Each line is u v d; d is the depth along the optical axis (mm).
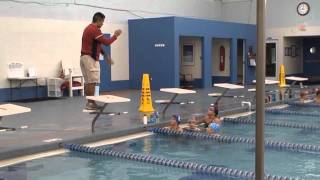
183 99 12688
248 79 20422
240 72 20969
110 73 16641
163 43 16547
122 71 17172
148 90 9359
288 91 13875
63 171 5160
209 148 6547
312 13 19906
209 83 18219
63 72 14703
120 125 7793
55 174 5012
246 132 7922
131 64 17391
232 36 19312
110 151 6094
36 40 14086
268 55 21188
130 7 17344
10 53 13383
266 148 6602
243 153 6199
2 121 8414
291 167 5363
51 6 14492
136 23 17125
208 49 18062
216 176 4965
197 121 8086
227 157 5941
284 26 20656
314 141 7094
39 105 11672
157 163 5551
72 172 5117
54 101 12805
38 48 14141
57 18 14711
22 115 9398
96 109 8094
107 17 16484
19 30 13594
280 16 20734
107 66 16469
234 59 19531
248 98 12758
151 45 16828
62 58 14898
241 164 5539
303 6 20078
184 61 19125
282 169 5262
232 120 9188
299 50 22203
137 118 8680
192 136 7410
